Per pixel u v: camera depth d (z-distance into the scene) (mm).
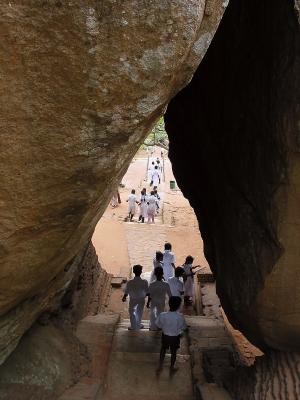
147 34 2828
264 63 4887
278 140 4574
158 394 5918
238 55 5551
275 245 4812
